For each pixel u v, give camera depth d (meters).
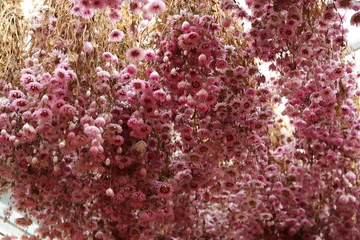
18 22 1.51
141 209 1.40
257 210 1.69
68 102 1.33
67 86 1.32
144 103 1.35
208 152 1.40
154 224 1.49
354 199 1.54
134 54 1.33
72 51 1.38
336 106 1.45
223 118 1.41
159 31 1.43
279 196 1.67
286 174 1.71
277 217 1.69
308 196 1.65
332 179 1.55
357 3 1.29
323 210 1.68
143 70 1.43
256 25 1.40
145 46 1.47
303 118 1.51
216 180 1.47
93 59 1.39
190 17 1.37
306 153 1.58
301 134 1.51
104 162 1.37
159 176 1.46
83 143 1.30
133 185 1.38
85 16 1.31
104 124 1.30
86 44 1.36
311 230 1.70
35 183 1.44
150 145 1.41
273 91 1.55
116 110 1.37
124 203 1.40
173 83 1.36
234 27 1.48
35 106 1.36
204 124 1.39
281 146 1.76
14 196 1.45
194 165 1.44
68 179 1.44
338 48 1.43
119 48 1.47
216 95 1.38
